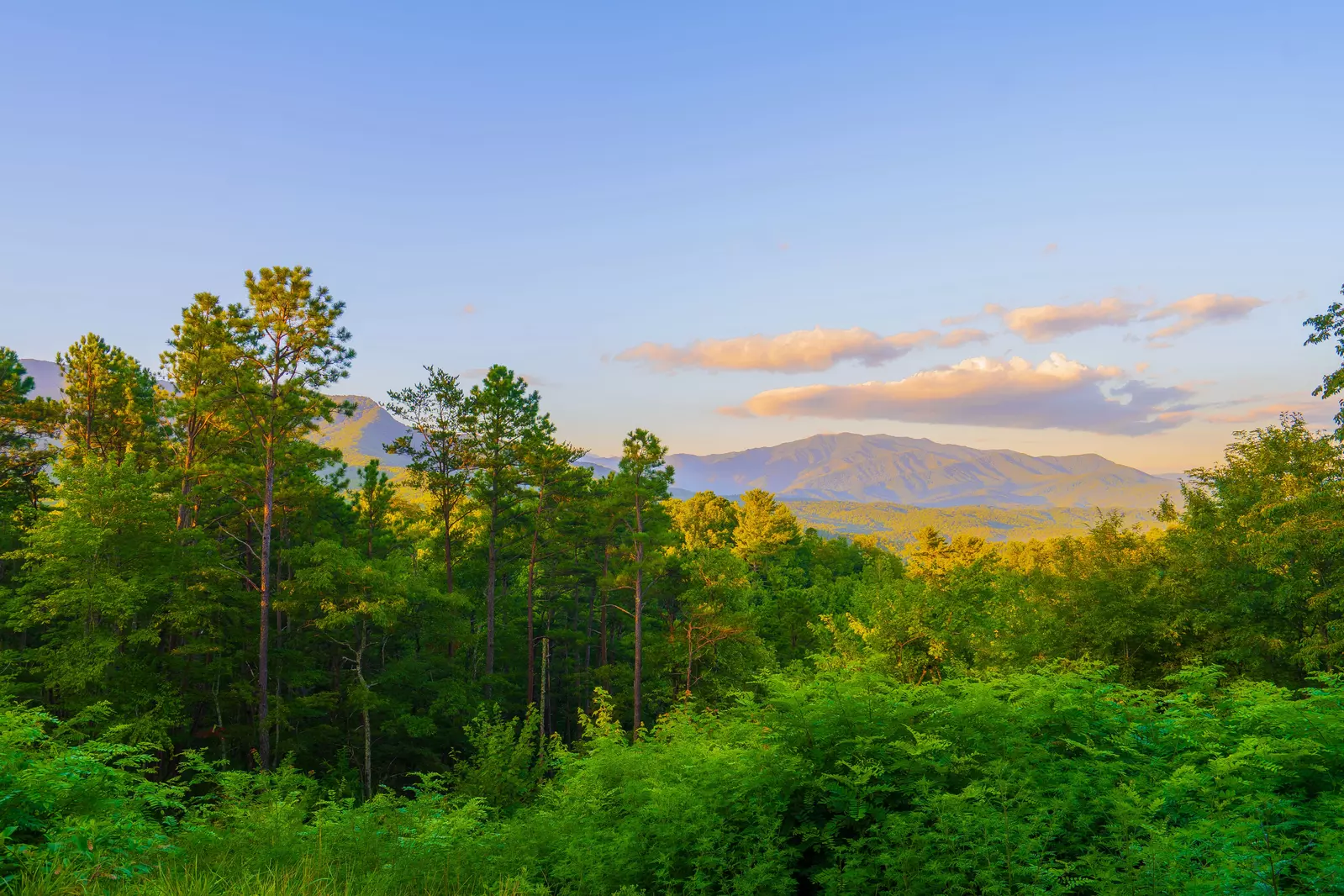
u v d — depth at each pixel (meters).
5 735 8.01
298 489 31.22
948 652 21.12
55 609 22.30
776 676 11.17
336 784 25.83
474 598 40.69
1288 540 19.55
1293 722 8.51
